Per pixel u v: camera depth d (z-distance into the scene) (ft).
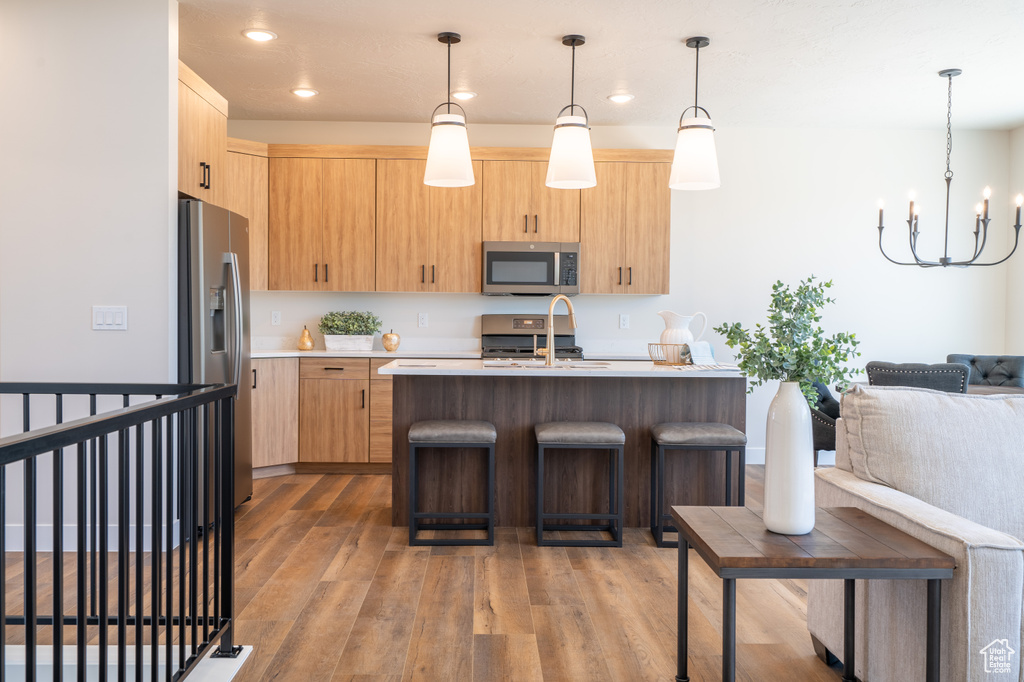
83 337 10.33
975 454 6.70
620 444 10.98
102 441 4.95
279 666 7.12
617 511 11.05
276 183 16.74
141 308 10.32
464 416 12.03
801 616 8.51
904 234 18.02
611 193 17.06
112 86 10.21
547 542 11.05
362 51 12.56
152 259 10.29
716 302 18.06
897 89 14.62
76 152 10.23
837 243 18.04
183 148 11.27
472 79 14.20
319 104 16.08
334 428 16.17
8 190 10.22
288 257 16.78
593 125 17.81
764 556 5.24
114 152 10.25
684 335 12.64
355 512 12.93
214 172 12.62
